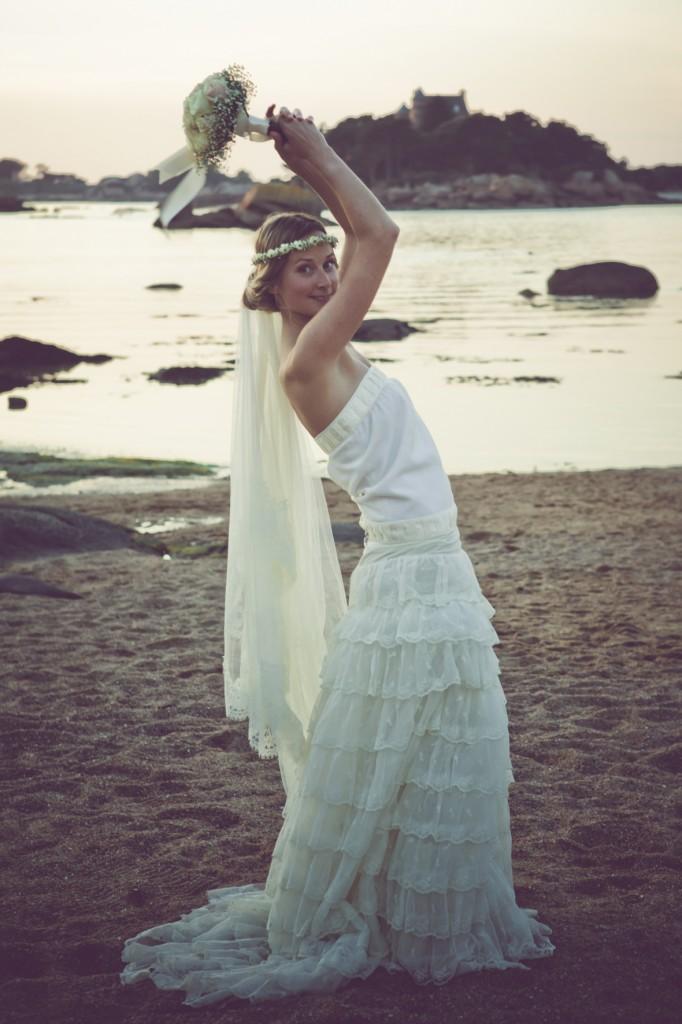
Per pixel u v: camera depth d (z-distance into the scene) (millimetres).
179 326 34531
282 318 3314
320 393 3117
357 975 3033
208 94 3025
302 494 3449
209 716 5520
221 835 4176
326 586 3547
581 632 6926
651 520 10391
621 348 26828
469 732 3035
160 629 7008
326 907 3092
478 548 9359
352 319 3049
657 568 8555
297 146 3059
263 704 3314
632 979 3072
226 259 75375
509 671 6176
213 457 15141
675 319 33625
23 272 61250
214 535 9914
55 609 7465
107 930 3477
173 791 4598
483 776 3037
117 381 23047
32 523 9391
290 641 3422
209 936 3318
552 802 4441
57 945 3371
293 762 3430
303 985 2998
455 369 23609
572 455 14875
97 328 33875
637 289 42031
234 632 3412
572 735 5188
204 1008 2979
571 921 3438
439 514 3143
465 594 3131
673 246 77562
